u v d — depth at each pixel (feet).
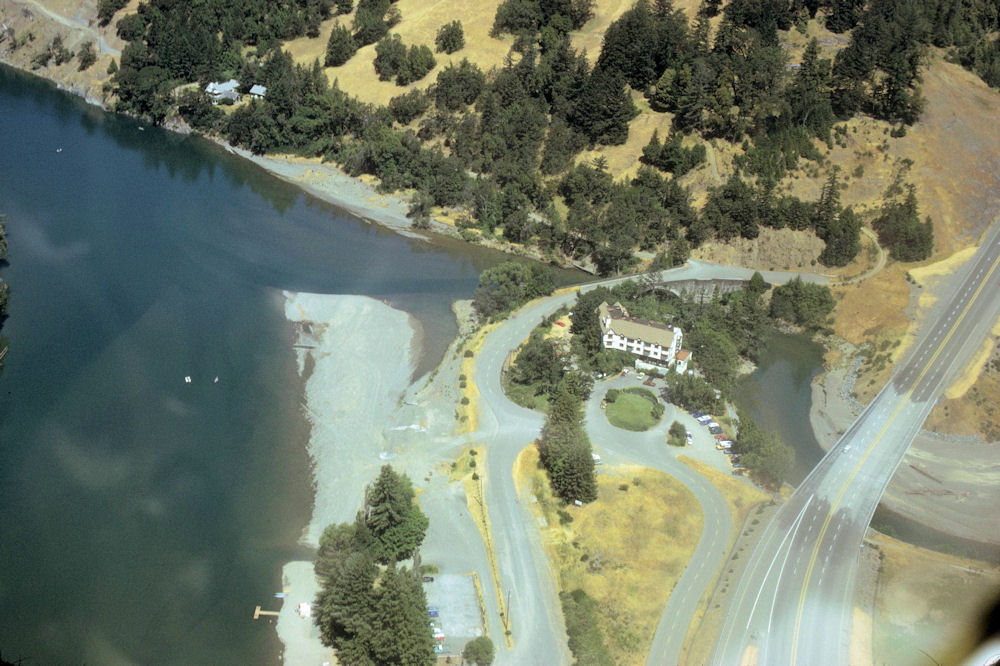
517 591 550.77
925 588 563.89
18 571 540.11
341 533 562.25
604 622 529.86
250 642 508.12
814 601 552.00
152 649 499.51
